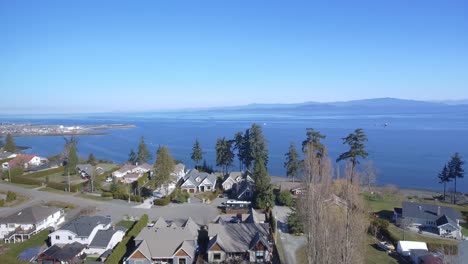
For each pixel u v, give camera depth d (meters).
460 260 40.03
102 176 96.00
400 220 63.81
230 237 49.34
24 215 57.84
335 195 49.97
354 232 36.41
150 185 89.69
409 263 48.00
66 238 51.53
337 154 149.38
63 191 84.12
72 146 112.56
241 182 85.25
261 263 46.78
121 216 65.75
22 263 41.94
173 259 46.41
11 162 109.56
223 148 101.19
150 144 191.12
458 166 88.62
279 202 75.12
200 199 79.12
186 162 138.75
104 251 50.00
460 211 71.94
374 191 88.62
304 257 48.31
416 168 124.00
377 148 166.75
